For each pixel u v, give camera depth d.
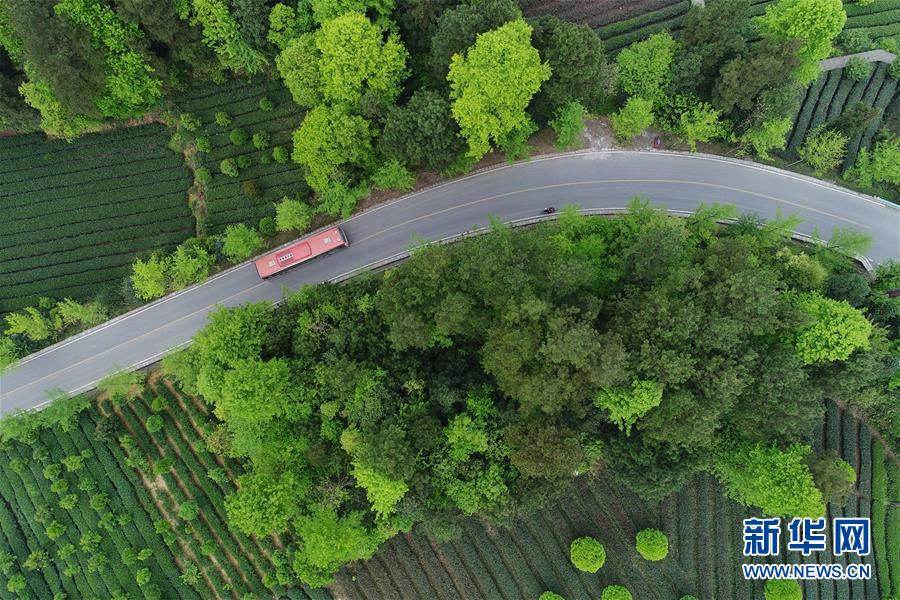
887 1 65.75
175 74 64.19
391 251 65.81
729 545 59.09
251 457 58.34
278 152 64.12
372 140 59.28
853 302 55.28
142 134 66.69
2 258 66.12
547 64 54.12
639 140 65.38
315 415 56.72
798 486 49.81
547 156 65.62
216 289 65.94
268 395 52.56
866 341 49.50
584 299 51.72
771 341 51.97
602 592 58.28
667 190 65.06
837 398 57.03
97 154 67.06
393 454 48.81
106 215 66.81
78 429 63.72
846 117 59.62
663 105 61.34
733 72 55.28
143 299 65.81
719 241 53.53
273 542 61.56
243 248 61.06
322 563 52.91
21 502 63.38
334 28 53.41
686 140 64.25
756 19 61.75
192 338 65.56
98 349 66.12
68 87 55.75
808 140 62.34
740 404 50.81
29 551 63.09
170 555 62.03
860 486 59.25
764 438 52.00
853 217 63.91
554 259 51.72
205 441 62.94
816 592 58.84
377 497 51.12
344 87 55.59
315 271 65.88
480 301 53.09
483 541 60.00
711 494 59.75
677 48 59.25
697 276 49.34
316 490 55.41
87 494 63.16
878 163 60.59
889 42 64.44
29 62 57.78
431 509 53.78
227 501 58.62
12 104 62.31
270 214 65.62
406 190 65.44
